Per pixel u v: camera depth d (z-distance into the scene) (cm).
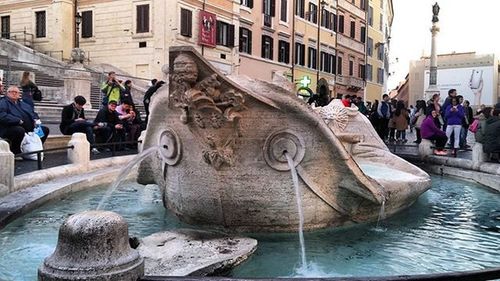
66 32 3722
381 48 6625
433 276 252
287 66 4447
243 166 496
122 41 3466
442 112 1655
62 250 250
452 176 1109
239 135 484
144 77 3384
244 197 503
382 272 435
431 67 3497
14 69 2744
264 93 479
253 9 4000
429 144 1262
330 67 5184
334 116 820
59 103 2272
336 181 527
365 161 808
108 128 1325
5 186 673
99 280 242
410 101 5459
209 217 525
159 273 379
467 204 769
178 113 505
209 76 456
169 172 552
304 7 4666
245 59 3925
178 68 453
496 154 1083
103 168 988
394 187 602
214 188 506
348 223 567
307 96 1217
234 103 466
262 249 489
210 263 404
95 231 247
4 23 3997
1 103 1028
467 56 4500
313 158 505
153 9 3325
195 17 3466
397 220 633
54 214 637
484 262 466
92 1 3584
